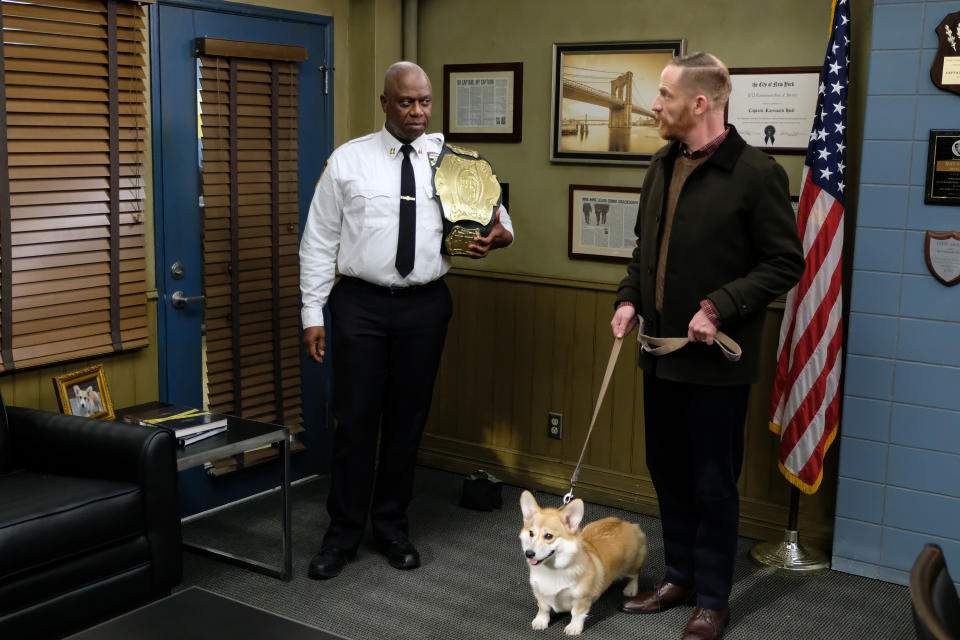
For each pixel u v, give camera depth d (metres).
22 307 2.99
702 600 2.77
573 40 3.73
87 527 2.57
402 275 3.07
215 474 3.66
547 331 3.91
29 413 2.91
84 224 3.12
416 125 3.03
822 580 3.20
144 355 3.41
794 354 3.16
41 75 2.97
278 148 3.71
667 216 2.75
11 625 2.43
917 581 1.28
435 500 3.88
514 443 4.07
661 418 2.85
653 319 2.79
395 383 3.20
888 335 3.07
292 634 1.92
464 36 3.99
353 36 3.98
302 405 3.99
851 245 3.25
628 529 2.97
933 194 2.94
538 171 3.87
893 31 2.94
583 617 2.79
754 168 2.57
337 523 3.24
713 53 3.44
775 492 3.49
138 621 1.96
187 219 3.46
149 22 3.26
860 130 3.19
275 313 3.79
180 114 3.39
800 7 3.26
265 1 3.62
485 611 2.93
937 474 3.05
